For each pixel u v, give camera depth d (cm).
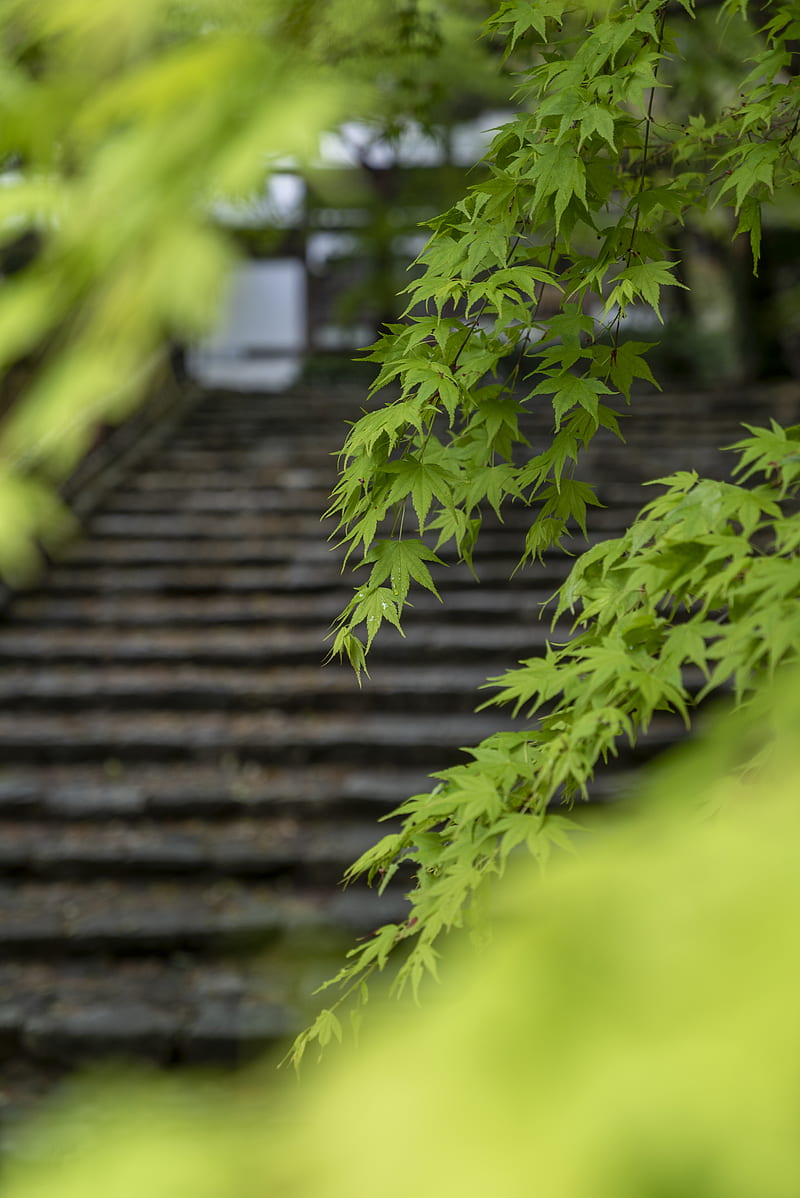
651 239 137
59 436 68
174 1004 386
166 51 79
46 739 533
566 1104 22
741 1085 21
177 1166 26
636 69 128
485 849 127
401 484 130
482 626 602
